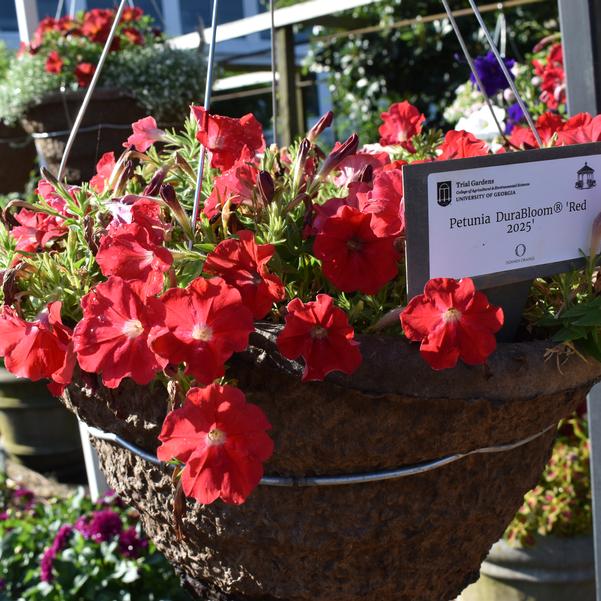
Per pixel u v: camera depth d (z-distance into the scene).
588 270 0.84
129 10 2.81
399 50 5.60
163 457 0.69
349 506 0.79
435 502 0.80
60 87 2.39
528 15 5.03
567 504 2.02
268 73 5.03
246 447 0.69
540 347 0.77
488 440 0.79
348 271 0.77
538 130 1.13
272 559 0.82
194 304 0.69
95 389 0.83
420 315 0.70
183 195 0.96
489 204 0.78
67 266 0.86
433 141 1.18
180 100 2.32
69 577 2.21
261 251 0.73
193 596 1.00
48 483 3.55
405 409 0.74
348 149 0.89
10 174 3.22
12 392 3.39
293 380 0.73
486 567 2.11
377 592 0.84
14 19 6.34
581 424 2.14
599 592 1.35
